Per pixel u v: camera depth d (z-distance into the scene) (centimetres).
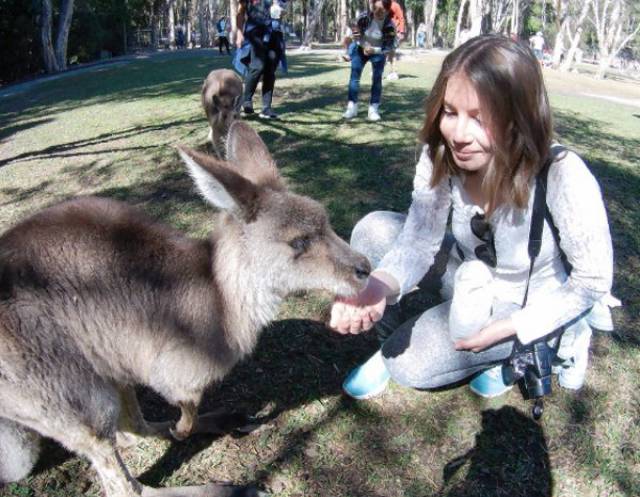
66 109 1083
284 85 1091
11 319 191
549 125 195
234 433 263
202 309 223
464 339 224
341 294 235
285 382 293
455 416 270
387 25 706
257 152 263
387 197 493
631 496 231
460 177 230
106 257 210
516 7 3534
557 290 221
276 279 234
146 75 1605
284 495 234
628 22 3366
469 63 190
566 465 245
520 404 275
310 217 235
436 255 278
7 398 196
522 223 218
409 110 814
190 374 225
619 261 404
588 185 205
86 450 211
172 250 227
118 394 224
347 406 277
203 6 4422
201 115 840
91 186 556
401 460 248
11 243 202
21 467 222
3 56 2272
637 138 796
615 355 306
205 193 221
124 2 3441
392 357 258
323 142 642
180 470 247
